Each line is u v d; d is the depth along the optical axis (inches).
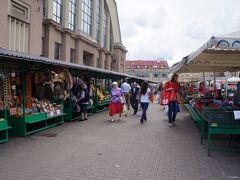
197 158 281.3
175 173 235.5
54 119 490.6
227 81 998.4
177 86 482.0
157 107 885.8
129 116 625.3
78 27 1135.0
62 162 265.0
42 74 481.7
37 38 735.1
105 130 438.0
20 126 385.7
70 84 517.7
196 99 543.8
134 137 383.2
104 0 1572.3
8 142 349.7
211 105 384.5
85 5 1256.2
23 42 679.7
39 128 432.5
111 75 871.7
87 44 1232.2
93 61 1333.7
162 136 390.9
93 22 1346.0
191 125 491.8
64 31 992.9
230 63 533.6
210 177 226.7
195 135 399.2
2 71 383.9
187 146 332.2
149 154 294.4
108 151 306.0
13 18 641.6
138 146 329.4
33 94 471.5
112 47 1749.5
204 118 317.1
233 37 249.3
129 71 3560.5
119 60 1776.6
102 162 265.3
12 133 389.7
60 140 361.7
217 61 498.9
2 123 342.0
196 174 233.5
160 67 3565.5
